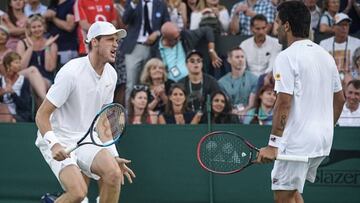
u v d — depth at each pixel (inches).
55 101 562.9
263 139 761.6
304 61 542.3
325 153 556.7
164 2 876.6
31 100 876.6
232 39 878.4
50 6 890.7
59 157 548.7
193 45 872.3
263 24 858.1
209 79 854.5
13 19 892.6
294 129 547.5
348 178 761.0
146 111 850.8
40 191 791.7
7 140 797.9
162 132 781.3
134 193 786.2
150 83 858.1
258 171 770.2
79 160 587.8
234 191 773.9
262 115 834.8
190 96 846.5
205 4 885.2
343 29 864.9
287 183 555.5
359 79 842.8
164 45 869.2
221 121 836.6
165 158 781.3
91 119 590.9
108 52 571.8
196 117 837.2
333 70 558.3
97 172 580.1
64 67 573.0
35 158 792.9
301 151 546.3
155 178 781.9
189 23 884.6
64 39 891.4
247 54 866.1
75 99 577.3
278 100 537.6
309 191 767.7
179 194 780.6
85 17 874.8
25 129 793.6
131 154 784.3
